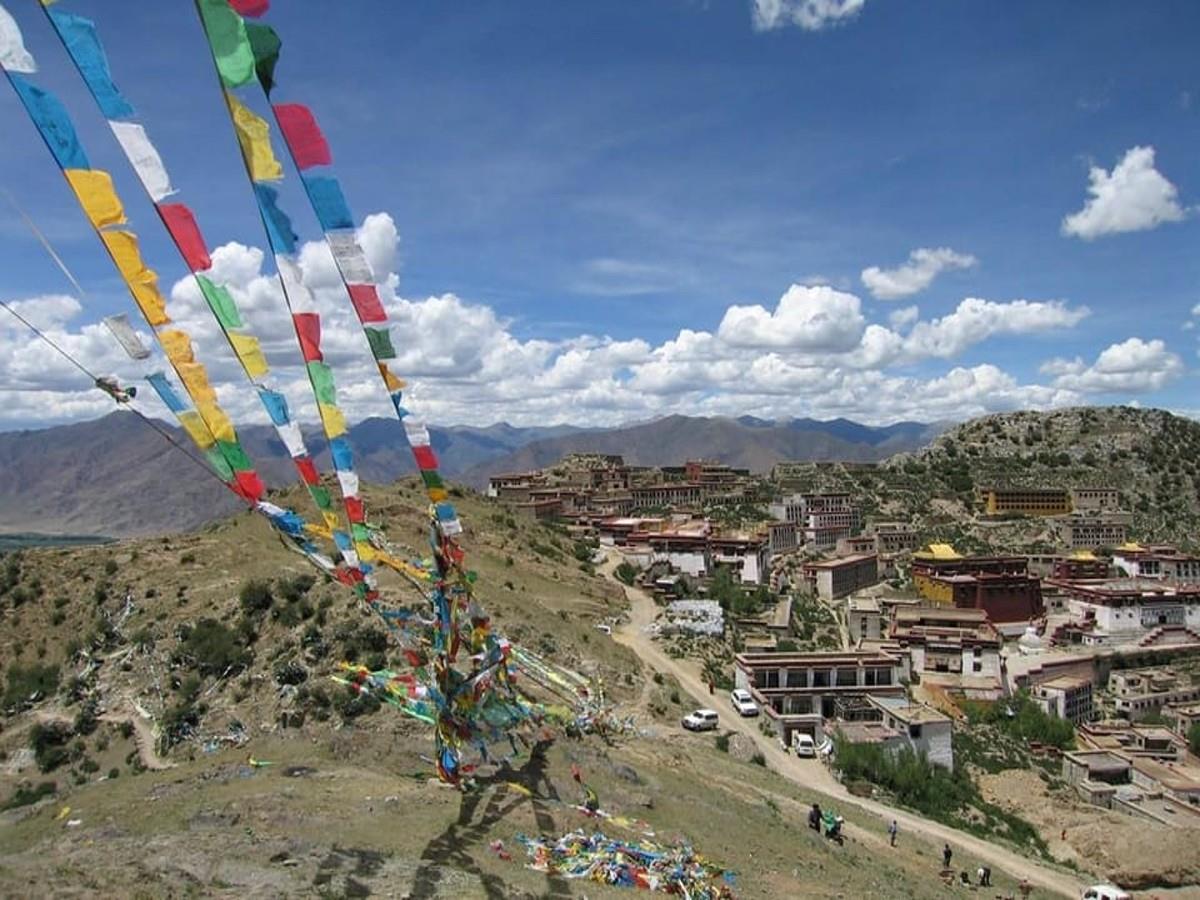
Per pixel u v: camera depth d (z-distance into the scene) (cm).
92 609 9694
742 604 14650
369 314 2516
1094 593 15988
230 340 2325
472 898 2688
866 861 5294
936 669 12962
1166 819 8681
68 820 3744
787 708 10225
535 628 10038
